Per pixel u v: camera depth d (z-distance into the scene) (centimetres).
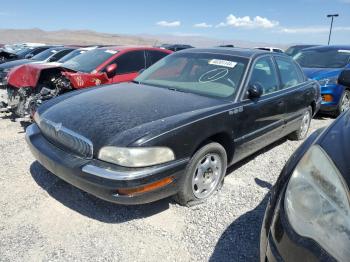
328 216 152
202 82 395
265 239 186
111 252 262
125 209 322
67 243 271
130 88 399
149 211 320
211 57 430
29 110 543
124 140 269
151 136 272
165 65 455
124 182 261
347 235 143
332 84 721
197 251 269
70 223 297
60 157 299
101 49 710
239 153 374
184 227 299
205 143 325
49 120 325
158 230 293
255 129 389
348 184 155
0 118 638
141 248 269
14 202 328
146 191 272
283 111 446
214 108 333
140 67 700
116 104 331
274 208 189
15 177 381
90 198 339
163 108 321
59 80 564
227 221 310
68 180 294
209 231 295
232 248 274
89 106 331
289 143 543
